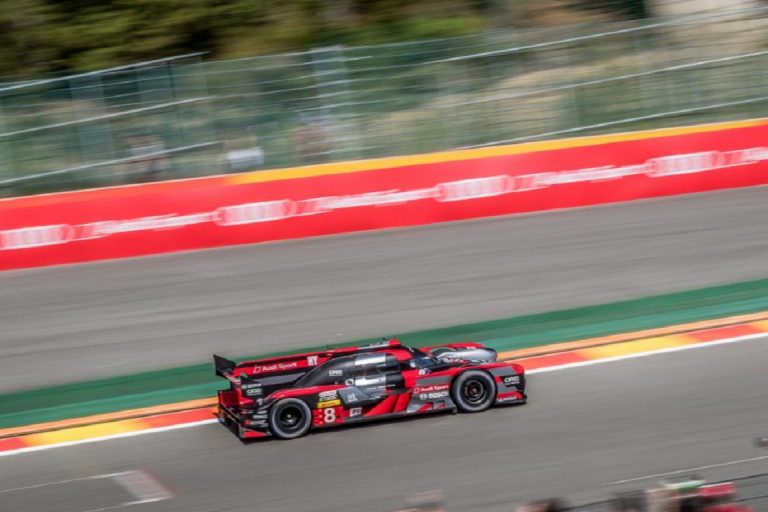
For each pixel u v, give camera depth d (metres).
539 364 37.28
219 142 67.06
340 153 67.81
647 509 16.62
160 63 73.06
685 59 75.88
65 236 57.62
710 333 39.38
